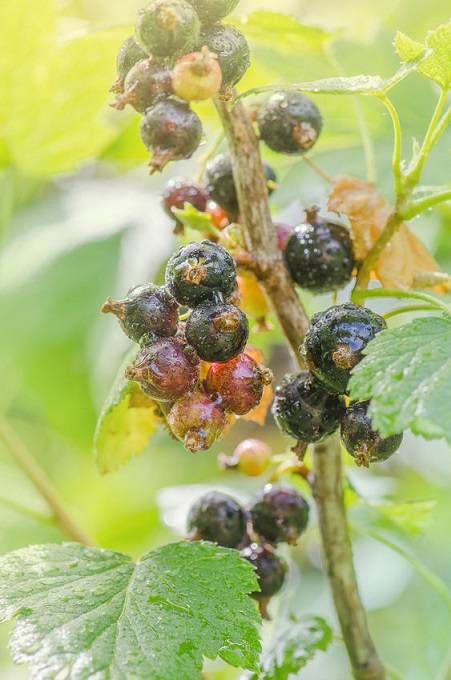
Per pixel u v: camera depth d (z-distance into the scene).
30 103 0.48
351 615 0.38
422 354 0.34
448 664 0.40
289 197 0.48
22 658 0.34
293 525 0.39
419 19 0.61
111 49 0.47
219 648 0.35
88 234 0.60
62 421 0.67
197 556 0.36
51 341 0.62
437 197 0.37
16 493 0.72
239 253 0.37
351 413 0.35
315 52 0.46
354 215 0.38
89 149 0.50
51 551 0.37
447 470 0.66
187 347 0.35
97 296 0.61
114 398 0.37
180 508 0.46
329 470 0.38
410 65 0.35
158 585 0.36
